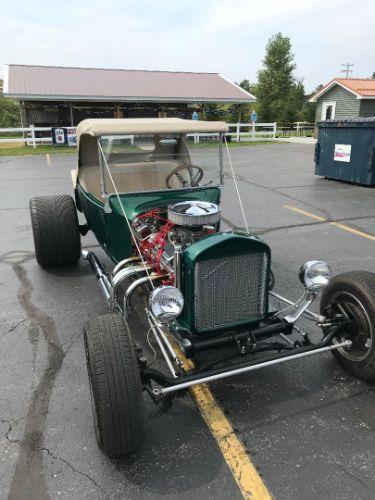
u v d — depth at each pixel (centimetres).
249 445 266
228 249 285
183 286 294
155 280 334
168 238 338
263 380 327
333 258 570
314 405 300
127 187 423
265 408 297
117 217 401
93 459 257
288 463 253
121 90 2588
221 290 292
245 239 288
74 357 357
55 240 507
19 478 245
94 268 459
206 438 272
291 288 476
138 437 243
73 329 400
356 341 315
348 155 1066
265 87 5078
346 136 1060
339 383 322
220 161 433
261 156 1744
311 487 238
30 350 367
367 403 302
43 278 512
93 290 479
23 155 1877
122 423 236
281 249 607
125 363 240
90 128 395
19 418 289
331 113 2645
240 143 2383
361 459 255
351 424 283
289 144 2298
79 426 282
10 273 527
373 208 834
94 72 2869
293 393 312
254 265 298
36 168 1459
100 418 236
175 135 426
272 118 5081
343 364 330
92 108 2731
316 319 318
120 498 233
